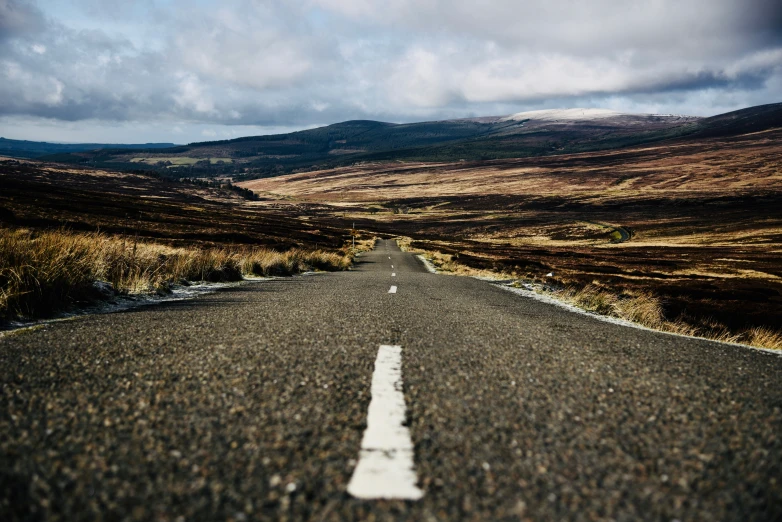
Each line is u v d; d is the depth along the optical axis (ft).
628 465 5.92
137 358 10.71
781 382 11.12
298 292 31.01
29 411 7.13
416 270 99.45
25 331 14.29
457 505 4.83
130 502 4.75
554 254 237.86
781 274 174.09
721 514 4.85
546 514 4.71
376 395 8.36
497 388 9.12
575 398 8.70
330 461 5.73
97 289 24.75
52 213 166.40
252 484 5.16
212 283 41.34
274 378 9.23
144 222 182.70
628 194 602.85
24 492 4.85
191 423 6.85
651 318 33.35
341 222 453.99
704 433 7.14
